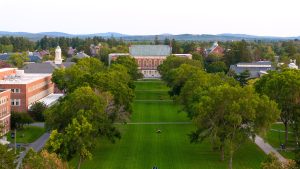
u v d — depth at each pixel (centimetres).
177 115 16500
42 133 13262
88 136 9144
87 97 9919
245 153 11112
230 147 9575
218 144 9731
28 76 18838
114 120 11431
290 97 11600
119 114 12062
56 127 10019
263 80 14112
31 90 16212
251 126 9938
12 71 18775
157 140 12531
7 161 6562
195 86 14588
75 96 10025
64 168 6894
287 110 11738
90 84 13350
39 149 11225
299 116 11012
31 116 15112
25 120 13775
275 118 9900
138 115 16475
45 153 6775
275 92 12012
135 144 12025
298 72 13600
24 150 11019
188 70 18838
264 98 10038
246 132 9925
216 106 9788
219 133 9794
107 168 9719
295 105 11488
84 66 19925
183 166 9962
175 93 18812
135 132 13562
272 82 12175
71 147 8744
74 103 9925
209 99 9825
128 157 10675
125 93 13050
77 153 8875
